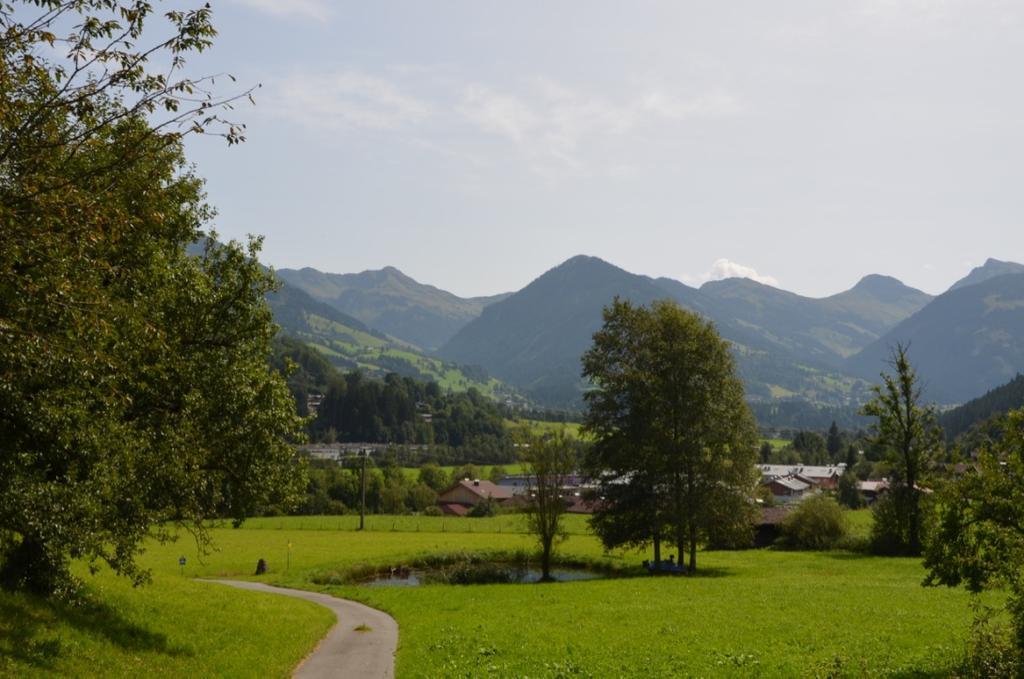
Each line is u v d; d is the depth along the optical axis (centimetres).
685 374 6519
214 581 6206
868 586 5056
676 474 6481
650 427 6494
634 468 6588
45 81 1577
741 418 6600
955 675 2314
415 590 5559
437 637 3447
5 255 1448
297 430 3219
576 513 13700
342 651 3253
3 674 1761
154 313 2311
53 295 1578
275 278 3134
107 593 3158
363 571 7238
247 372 2934
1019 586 2169
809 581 5544
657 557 6831
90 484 2086
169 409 2617
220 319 2975
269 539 9712
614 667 2734
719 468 6406
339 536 10138
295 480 3275
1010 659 2148
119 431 2191
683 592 4944
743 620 3678
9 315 1568
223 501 3119
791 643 3116
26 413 1842
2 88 1450
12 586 2425
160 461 2488
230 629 3222
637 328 6944
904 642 3045
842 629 3375
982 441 2477
